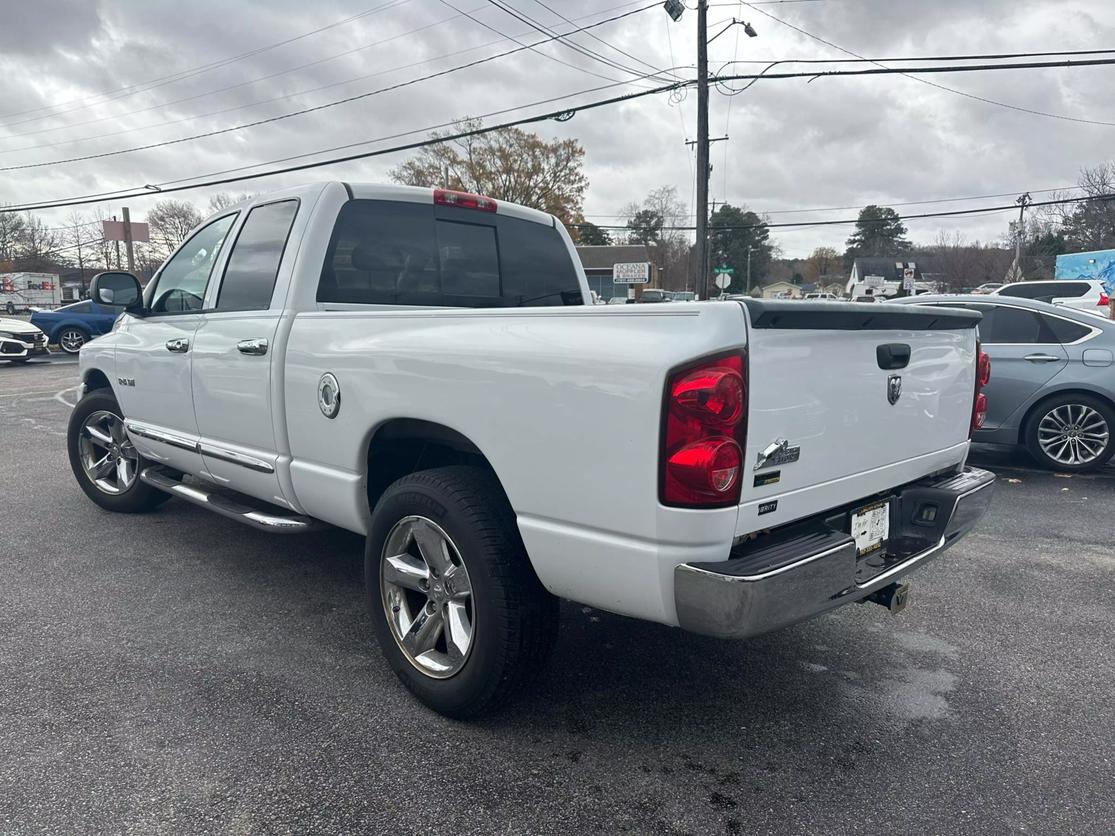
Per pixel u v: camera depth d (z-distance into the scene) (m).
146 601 4.03
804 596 2.35
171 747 2.72
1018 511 5.84
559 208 45.38
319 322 3.35
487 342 2.65
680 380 2.18
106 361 5.13
